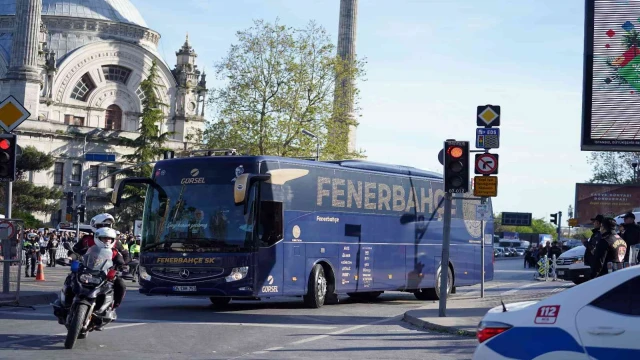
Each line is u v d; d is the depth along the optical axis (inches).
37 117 3986.2
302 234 915.4
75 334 554.3
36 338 608.7
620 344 314.8
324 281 951.6
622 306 320.5
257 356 550.3
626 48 844.0
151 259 874.1
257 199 860.6
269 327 734.5
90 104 4293.8
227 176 871.1
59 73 4192.9
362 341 644.1
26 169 3799.2
